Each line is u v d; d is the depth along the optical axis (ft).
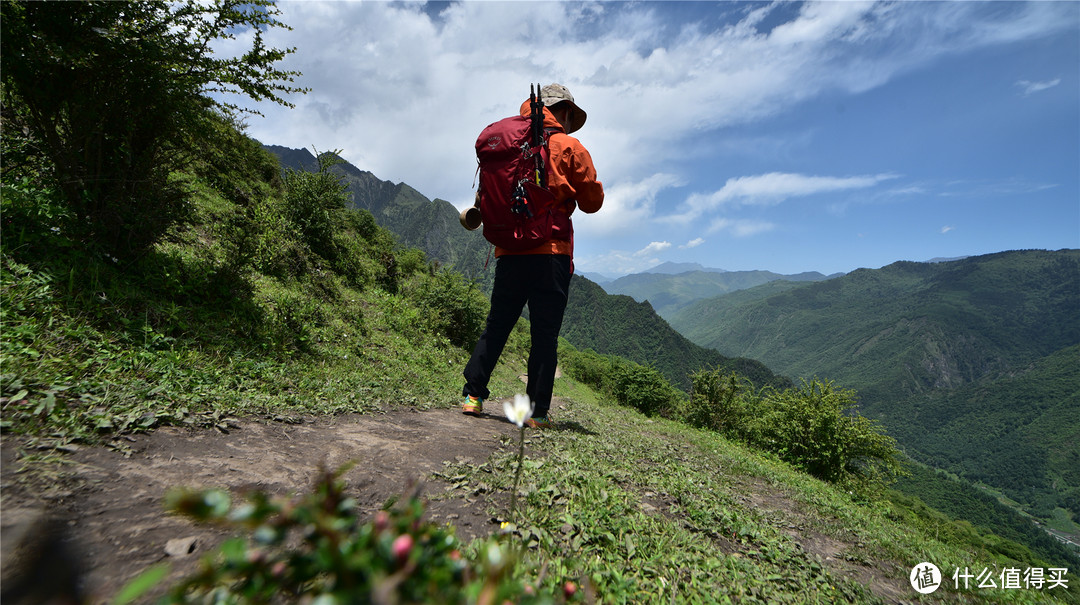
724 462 19.71
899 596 9.53
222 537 5.07
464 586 1.71
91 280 11.73
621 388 65.05
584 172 13.47
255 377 12.90
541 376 15.02
